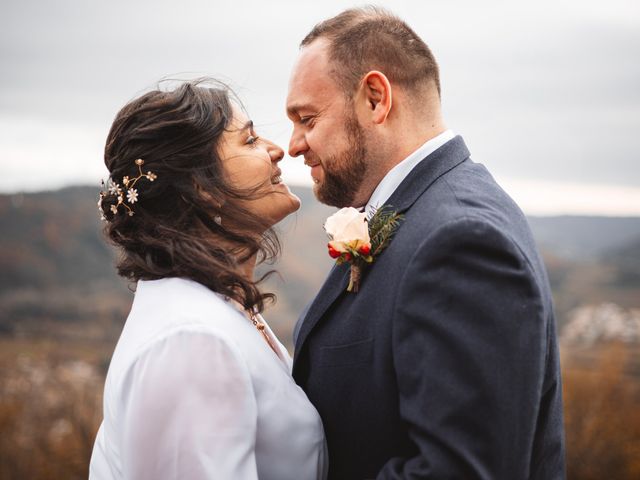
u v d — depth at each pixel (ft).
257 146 8.43
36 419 49.55
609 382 46.14
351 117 8.29
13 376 57.06
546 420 7.68
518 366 6.54
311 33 8.75
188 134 8.00
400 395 7.04
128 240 8.00
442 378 6.62
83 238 172.35
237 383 6.99
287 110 8.72
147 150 7.98
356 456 7.79
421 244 7.01
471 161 8.39
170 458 6.68
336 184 8.52
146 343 6.98
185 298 7.48
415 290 6.89
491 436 6.50
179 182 7.98
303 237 145.69
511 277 6.64
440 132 8.51
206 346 6.95
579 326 99.96
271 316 108.06
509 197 7.95
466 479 6.48
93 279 156.25
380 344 7.43
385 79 8.11
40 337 109.81
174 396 6.75
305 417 7.69
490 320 6.58
